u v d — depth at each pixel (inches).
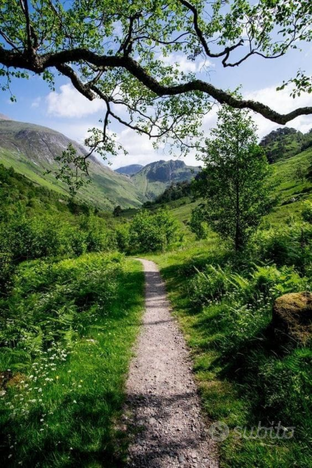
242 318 279.4
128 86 376.5
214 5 256.4
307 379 163.8
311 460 126.3
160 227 1929.1
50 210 4707.2
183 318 396.2
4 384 218.5
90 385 217.6
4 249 1232.8
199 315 388.8
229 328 293.6
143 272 869.8
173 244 1817.2
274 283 331.3
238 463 139.3
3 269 589.9
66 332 309.0
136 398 210.7
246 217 656.4
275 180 644.1
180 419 182.7
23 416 177.8
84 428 166.9
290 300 222.8
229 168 630.5
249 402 180.7
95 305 424.5
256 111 233.3
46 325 348.2
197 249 1105.4
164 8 241.0
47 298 461.7
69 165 355.6
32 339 291.7
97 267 797.2
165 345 311.1
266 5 217.6
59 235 1780.3
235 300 366.0
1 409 184.7
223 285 438.9
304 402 153.4
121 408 197.5
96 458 147.2
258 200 651.5
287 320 208.8
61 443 156.4
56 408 187.3
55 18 258.2
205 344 291.0
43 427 168.7
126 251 2146.9
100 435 163.6
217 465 143.4
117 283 604.1
